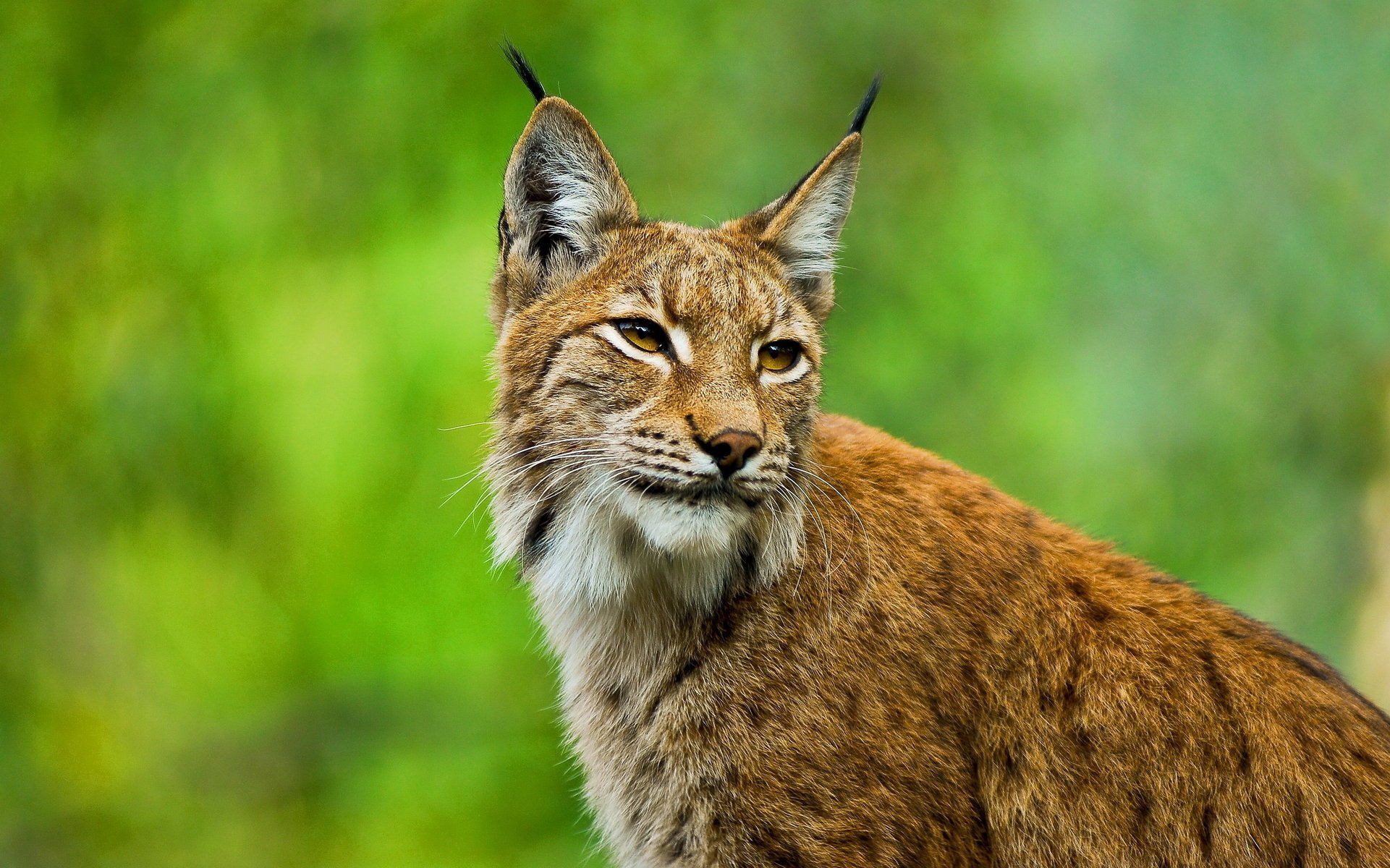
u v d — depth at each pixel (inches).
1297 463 576.1
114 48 534.6
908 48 635.5
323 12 558.6
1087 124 631.8
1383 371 570.6
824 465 298.7
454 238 567.5
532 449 300.5
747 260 305.0
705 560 289.1
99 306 535.2
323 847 573.9
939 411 597.9
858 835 276.4
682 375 288.4
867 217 615.2
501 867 566.3
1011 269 618.5
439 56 565.3
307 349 568.7
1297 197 597.0
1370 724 284.4
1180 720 278.2
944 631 282.7
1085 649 285.3
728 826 283.6
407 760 587.8
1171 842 274.7
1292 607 561.9
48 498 530.0
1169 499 589.6
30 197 525.7
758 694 284.4
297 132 565.3
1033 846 279.0
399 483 560.7
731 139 605.3
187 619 581.0
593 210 306.3
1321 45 599.5
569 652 312.8
